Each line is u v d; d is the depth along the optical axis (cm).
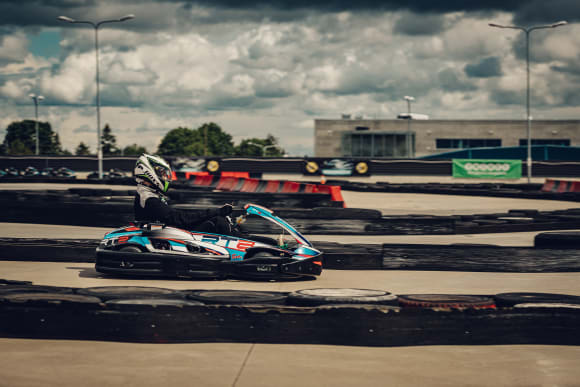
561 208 1848
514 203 2055
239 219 693
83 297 440
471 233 1209
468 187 2834
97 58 3762
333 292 484
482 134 7962
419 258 772
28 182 3139
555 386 340
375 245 848
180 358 383
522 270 768
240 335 425
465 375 357
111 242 672
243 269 650
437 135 7988
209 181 2667
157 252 653
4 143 13488
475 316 426
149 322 421
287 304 462
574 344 427
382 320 422
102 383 333
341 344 422
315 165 4512
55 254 799
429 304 443
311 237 1109
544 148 6200
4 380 335
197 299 455
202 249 655
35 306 426
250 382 339
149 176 679
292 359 385
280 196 1584
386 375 355
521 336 428
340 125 8012
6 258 805
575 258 773
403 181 4078
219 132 16688
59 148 13438
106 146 12431
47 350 397
